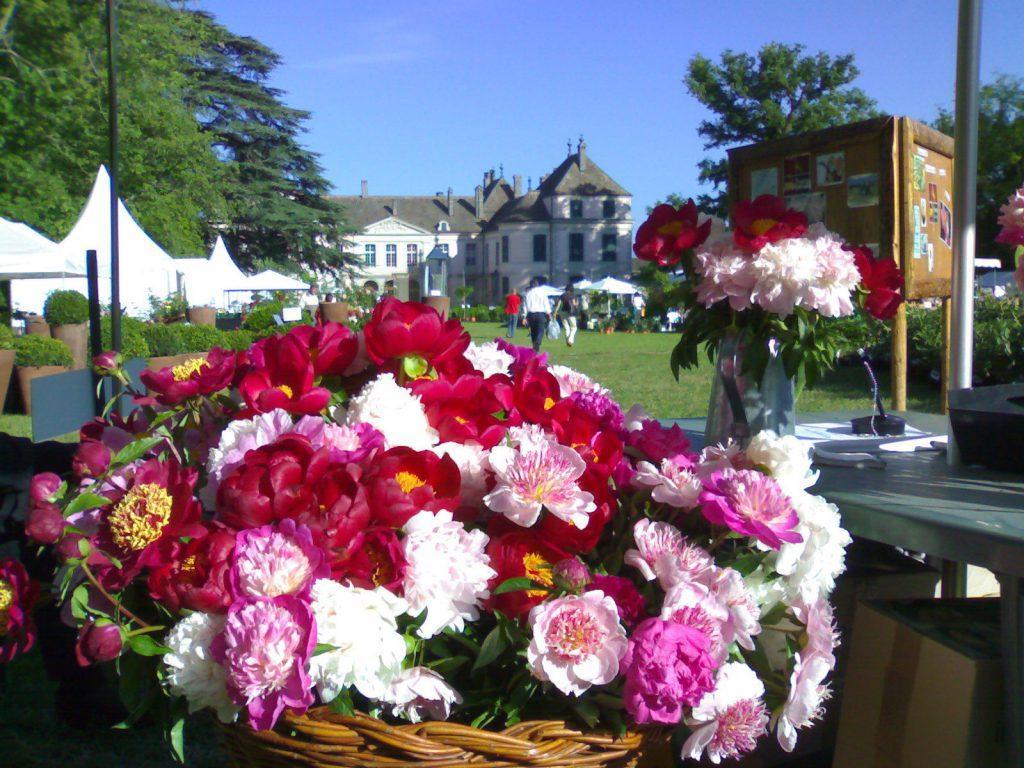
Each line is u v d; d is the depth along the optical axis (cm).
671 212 192
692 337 199
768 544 121
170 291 2558
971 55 217
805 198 262
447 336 148
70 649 296
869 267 188
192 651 113
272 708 107
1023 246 201
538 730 116
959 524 140
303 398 138
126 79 2311
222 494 119
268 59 4881
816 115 3625
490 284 8050
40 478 127
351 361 150
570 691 116
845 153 246
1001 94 2197
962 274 223
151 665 125
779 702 134
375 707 123
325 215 4956
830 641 132
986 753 143
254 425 130
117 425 158
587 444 140
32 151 1961
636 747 121
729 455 140
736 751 128
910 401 1006
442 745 111
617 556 135
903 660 160
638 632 117
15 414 1119
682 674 114
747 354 189
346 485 118
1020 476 185
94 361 156
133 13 1991
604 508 129
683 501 129
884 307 188
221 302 3559
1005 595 139
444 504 124
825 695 139
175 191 3173
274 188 4831
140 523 117
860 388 1151
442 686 119
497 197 8931
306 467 118
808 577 130
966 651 147
